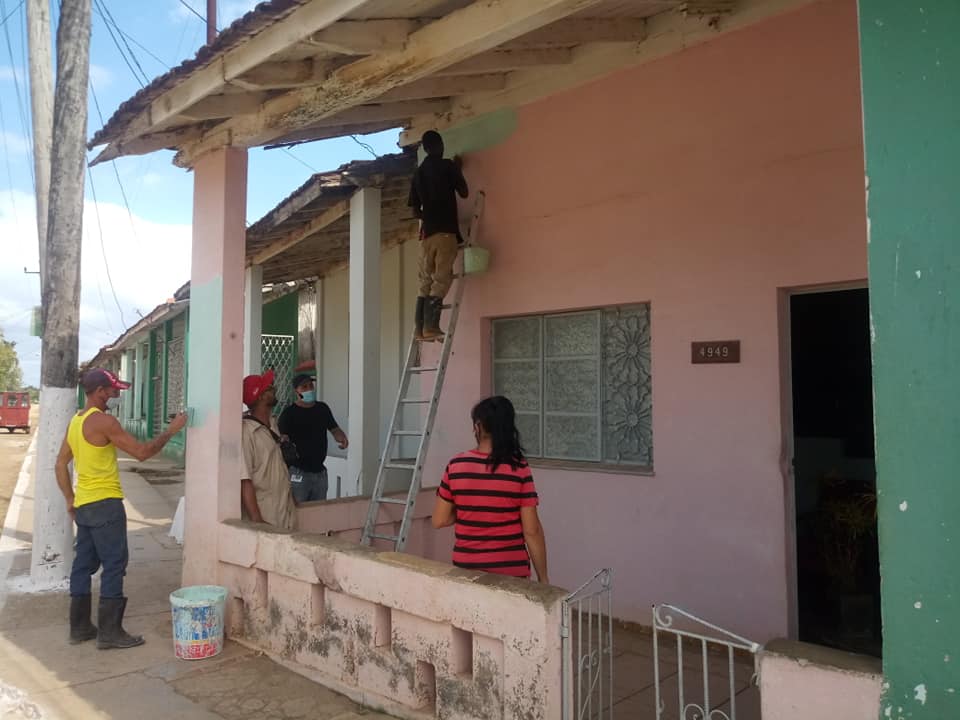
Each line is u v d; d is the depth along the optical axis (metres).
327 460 10.59
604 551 5.33
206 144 5.36
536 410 5.98
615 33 5.07
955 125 2.09
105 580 4.76
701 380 4.87
